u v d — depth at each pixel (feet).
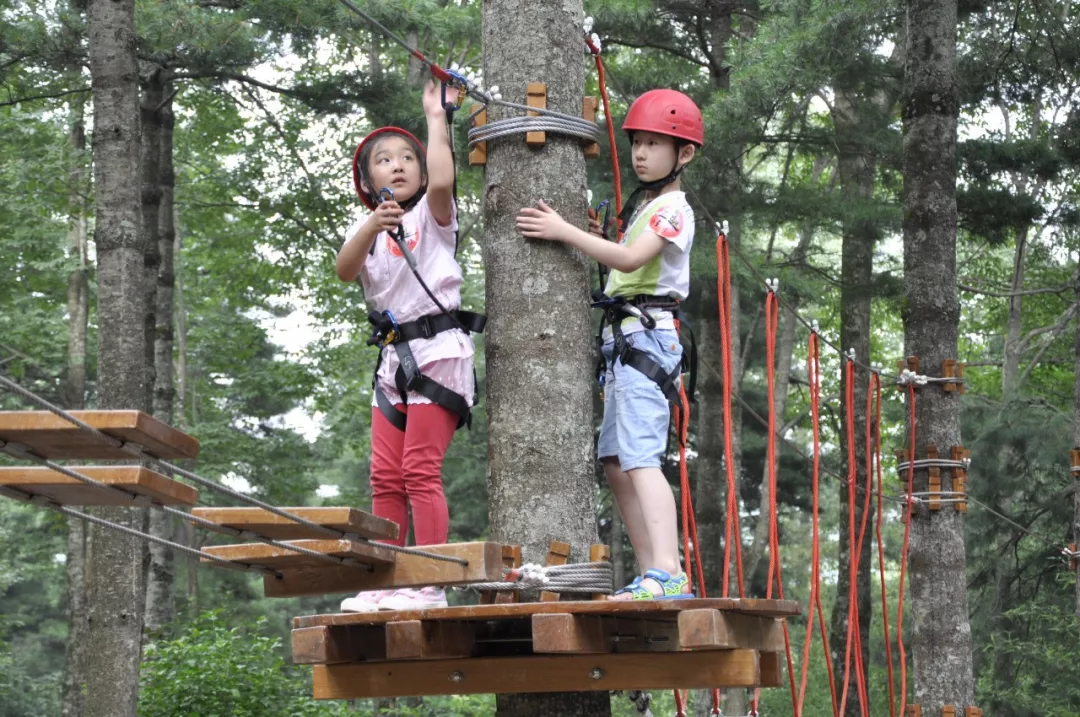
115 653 26.58
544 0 13.56
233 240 59.52
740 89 39.09
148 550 41.47
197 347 78.89
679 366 13.07
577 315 13.14
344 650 12.26
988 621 56.44
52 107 51.83
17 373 65.72
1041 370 76.64
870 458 20.65
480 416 78.59
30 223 54.80
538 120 13.20
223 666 34.83
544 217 12.87
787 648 13.57
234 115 55.98
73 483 8.85
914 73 28.78
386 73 45.29
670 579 12.03
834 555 115.65
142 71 42.04
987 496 55.11
